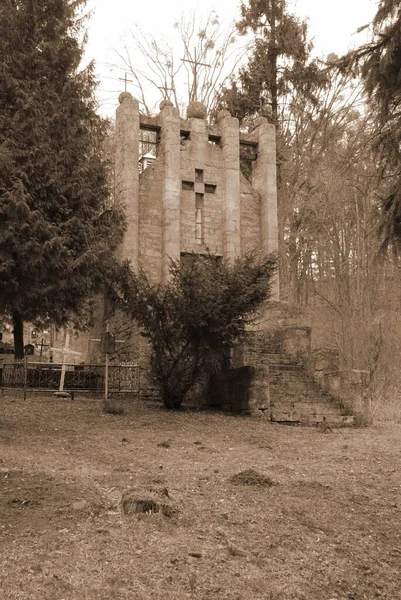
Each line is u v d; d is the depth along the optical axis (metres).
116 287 18.19
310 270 35.84
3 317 22.31
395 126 10.44
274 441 12.81
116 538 6.41
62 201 18.11
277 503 8.06
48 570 5.63
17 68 18.23
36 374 18.11
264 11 33.56
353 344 25.92
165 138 23.77
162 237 23.36
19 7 18.95
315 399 17.19
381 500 8.59
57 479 8.31
